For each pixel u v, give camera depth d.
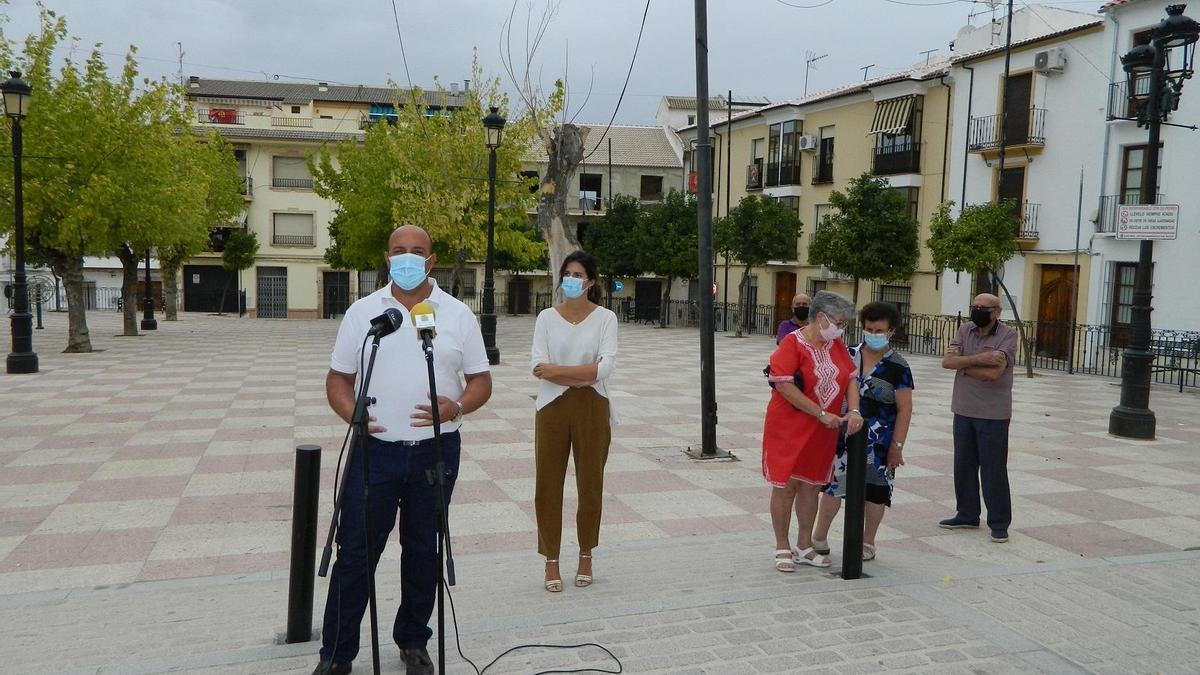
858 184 25.12
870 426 5.14
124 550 5.65
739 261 30.53
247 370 16.14
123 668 3.46
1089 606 4.37
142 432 9.69
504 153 22.83
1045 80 22.36
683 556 5.53
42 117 17.28
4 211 17.16
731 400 13.23
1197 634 3.99
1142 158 19.84
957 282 25.44
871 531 5.23
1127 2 19.66
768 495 7.36
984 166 24.36
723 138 38.16
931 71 26.84
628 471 8.17
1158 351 17.17
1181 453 9.41
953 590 4.58
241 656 3.60
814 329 4.84
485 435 9.73
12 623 4.23
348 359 3.46
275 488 7.28
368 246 28.11
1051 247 22.09
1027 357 17.72
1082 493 7.55
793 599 4.36
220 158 31.84
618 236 37.44
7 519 6.30
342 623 3.35
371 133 27.95
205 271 43.59
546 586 4.69
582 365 4.64
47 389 13.11
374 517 3.36
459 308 3.57
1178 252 18.70
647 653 3.67
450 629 3.95
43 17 17.84
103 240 18.22
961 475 6.36
